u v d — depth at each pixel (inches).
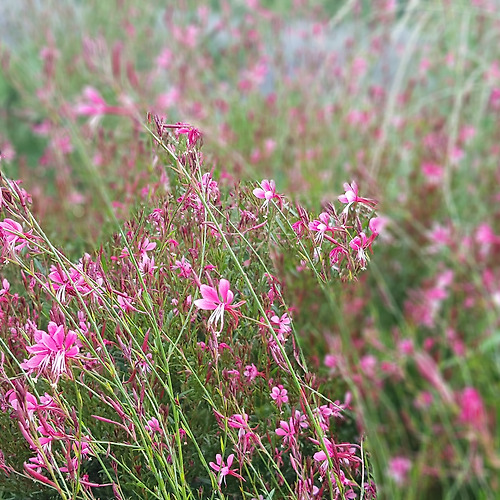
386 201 36.1
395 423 19.0
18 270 22.5
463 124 55.8
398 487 18.6
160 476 18.6
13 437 21.1
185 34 71.1
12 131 58.1
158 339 18.4
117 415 20.6
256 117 60.9
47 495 21.0
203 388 18.3
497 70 57.8
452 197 42.9
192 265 19.0
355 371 18.8
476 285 27.1
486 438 18.6
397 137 56.9
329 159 55.4
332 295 18.3
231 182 19.2
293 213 18.7
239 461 18.7
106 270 20.0
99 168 33.7
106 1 77.7
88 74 55.9
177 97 58.2
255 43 73.7
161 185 19.1
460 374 22.8
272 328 18.0
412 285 25.6
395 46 70.2
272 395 18.7
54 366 17.5
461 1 61.3
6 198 18.4
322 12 79.8
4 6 75.9
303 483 18.6
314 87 66.9
